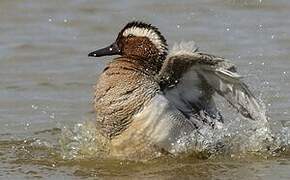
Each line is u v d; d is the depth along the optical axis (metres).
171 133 11.82
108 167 11.77
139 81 11.95
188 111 12.16
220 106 13.99
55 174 11.48
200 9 20.95
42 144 12.99
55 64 17.70
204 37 19.03
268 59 17.19
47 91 16.08
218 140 12.27
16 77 16.92
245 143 12.35
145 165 11.80
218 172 11.39
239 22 19.94
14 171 11.63
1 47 18.77
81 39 19.30
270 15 20.34
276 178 10.96
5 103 15.39
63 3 21.62
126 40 12.58
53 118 14.54
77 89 16.16
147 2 21.55
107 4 21.58
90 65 17.56
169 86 12.11
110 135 12.05
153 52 12.46
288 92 15.11
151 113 11.76
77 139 12.79
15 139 13.34
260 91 15.16
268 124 12.70
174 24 20.00
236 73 11.77
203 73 12.03
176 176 11.28
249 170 11.42
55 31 19.84
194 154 12.05
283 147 12.41
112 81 12.04
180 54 11.72
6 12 20.97
